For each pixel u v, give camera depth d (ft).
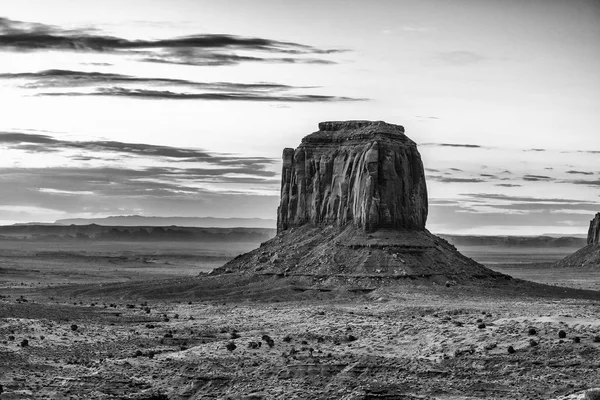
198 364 500.33
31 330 613.11
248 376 466.29
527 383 437.99
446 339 529.04
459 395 422.41
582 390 421.18
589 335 496.23
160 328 650.84
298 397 429.79
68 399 438.81
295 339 565.12
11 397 431.84
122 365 507.30
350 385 440.04
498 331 524.93
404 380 446.19
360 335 571.28
